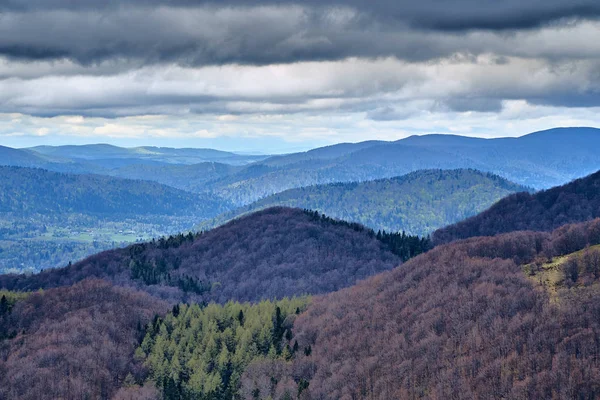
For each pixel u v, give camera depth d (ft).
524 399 620.90
